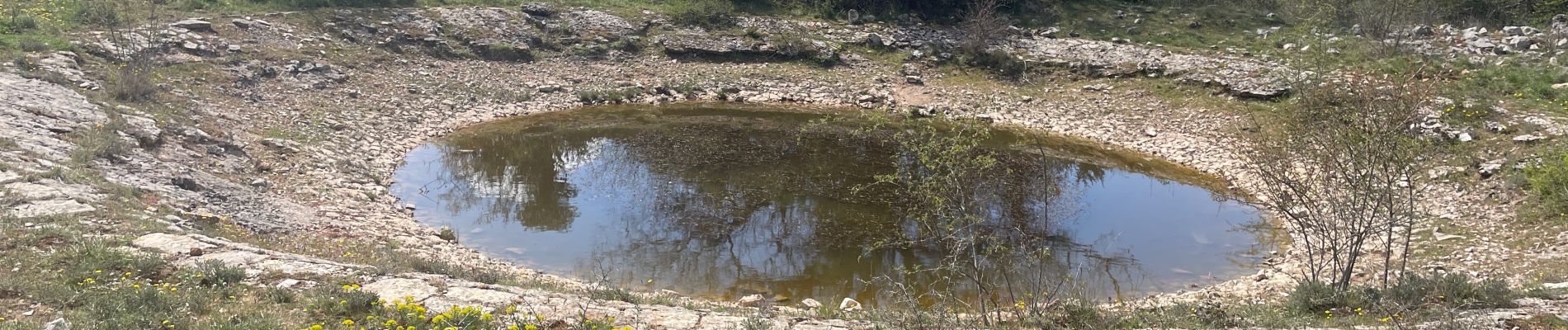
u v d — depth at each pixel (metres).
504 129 22.22
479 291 8.90
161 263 9.06
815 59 28.52
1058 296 11.45
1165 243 14.93
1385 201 10.83
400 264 10.55
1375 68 24.30
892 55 28.92
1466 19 29.39
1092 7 32.62
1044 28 30.61
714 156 19.77
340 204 14.80
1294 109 18.14
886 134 22.17
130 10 24.22
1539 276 11.56
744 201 16.48
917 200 16.16
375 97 23.05
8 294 7.67
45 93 17.00
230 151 16.69
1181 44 29.42
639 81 26.69
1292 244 14.79
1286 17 31.44
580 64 27.39
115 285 8.26
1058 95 25.83
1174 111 23.97
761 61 28.48
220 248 10.10
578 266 13.16
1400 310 9.11
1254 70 25.20
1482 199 15.67
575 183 17.64
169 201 12.62
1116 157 21.16
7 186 11.41
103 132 15.21
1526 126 18.94
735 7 31.41
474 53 26.88
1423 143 11.92
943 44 29.42
